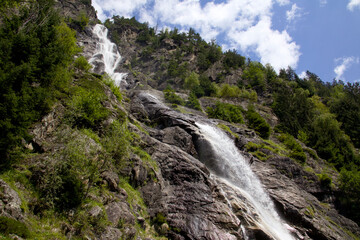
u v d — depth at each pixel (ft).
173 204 51.98
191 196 54.13
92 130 55.83
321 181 99.14
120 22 461.37
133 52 390.83
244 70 334.85
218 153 84.38
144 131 80.12
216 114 152.87
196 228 46.65
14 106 34.60
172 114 100.78
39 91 43.45
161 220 47.60
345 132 208.85
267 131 143.74
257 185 84.02
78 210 35.09
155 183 56.13
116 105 77.05
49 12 65.21
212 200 53.88
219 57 374.22
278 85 295.89
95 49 292.61
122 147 48.83
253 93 238.68
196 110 169.78
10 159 34.09
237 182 80.74
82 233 32.63
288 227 68.54
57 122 48.47
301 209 76.69
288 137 146.00
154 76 327.26
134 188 52.65
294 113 206.69
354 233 80.89
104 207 39.58
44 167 35.94
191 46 388.16
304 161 115.14
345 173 101.24
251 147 106.83
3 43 40.09
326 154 148.36
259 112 202.90
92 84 75.87
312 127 186.39
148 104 113.91
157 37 456.04
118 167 48.73
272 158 101.55
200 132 91.09
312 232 71.51
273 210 76.59
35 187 33.81
